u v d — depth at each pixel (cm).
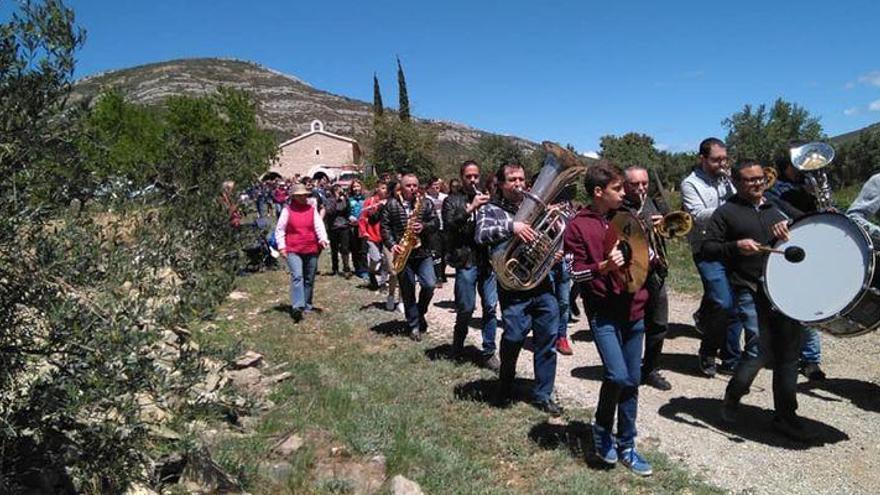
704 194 628
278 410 516
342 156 7269
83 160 310
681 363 675
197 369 363
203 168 511
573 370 664
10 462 321
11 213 278
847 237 432
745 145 3869
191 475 382
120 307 312
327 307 962
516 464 465
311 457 436
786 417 497
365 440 466
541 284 538
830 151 561
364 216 1102
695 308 905
